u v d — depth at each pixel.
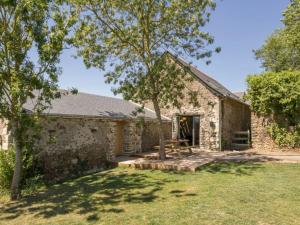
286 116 17.14
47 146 10.75
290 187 8.45
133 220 6.06
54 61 8.32
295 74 16.56
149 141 18.17
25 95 8.16
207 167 12.27
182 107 19.89
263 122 18.05
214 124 18.70
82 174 12.20
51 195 8.70
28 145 9.49
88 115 12.38
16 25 8.05
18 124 8.48
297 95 16.22
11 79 7.89
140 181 10.08
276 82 16.92
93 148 13.20
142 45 13.91
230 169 11.64
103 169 13.28
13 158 9.57
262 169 11.45
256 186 8.65
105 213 6.64
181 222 5.82
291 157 14.52
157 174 11.22
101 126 13.88
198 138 20.25
